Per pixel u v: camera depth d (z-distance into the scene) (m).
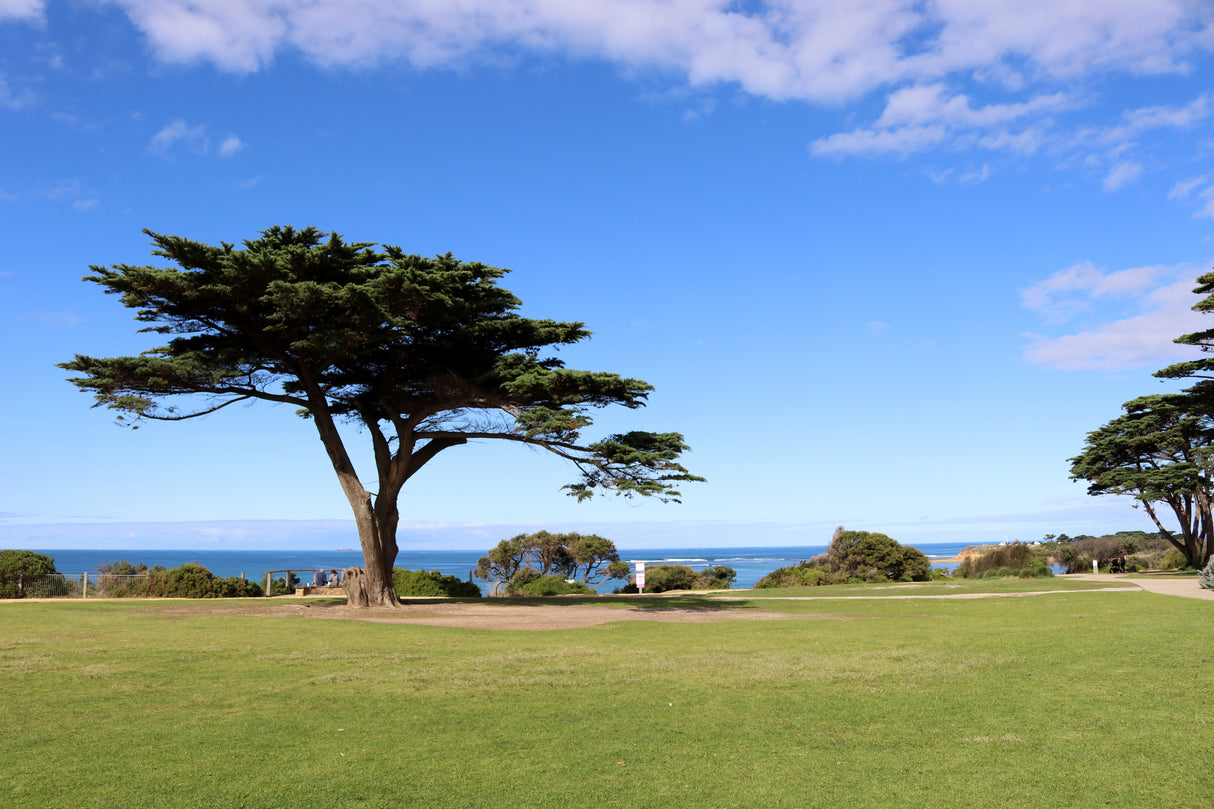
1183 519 51.41
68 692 10.57
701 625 20.86
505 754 7.50
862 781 6.61
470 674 12.12
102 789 6.38
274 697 10.28
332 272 24.95
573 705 9.77
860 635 17.77
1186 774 6.63
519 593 42.78
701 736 8.18
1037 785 6.42
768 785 6.52
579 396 27.66
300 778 6.70
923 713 9.12
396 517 29.66
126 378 25.33
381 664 13.19
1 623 20.16
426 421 30.16
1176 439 49.66
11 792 6.28
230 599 32.53
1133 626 17.75
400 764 7.14
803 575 53.81
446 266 25.97
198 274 23.84
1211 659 12.44
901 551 53.41
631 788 6.46
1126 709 9.02
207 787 6.45
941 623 20.81
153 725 8.64
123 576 36.12
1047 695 9.95
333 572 41.72
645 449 28.73
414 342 28.19
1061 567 66.19
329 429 28.23
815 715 9.11
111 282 23.44
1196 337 37.09
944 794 6.25
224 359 25.94
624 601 31.75
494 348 29.95
